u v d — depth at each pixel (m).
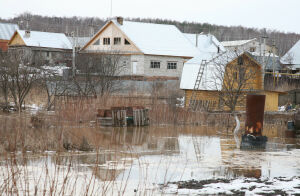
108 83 49.09
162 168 18.31
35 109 45.31
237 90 42.41
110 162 19.45
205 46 88.06
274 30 193.75
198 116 40.22
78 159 19.98
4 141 22.75
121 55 66.25
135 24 73.81
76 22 192.38
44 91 49.91
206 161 20.11
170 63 71.75
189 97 49.03
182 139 28.69
